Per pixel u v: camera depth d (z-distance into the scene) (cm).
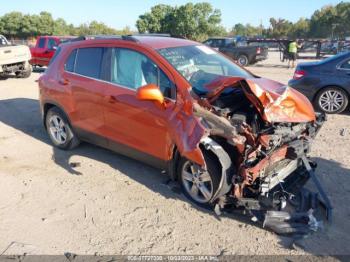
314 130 413
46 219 388
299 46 2530
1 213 399
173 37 536
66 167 520
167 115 407
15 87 1237
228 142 357
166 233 364
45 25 7088
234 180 367
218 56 512
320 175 490
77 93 523
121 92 462
